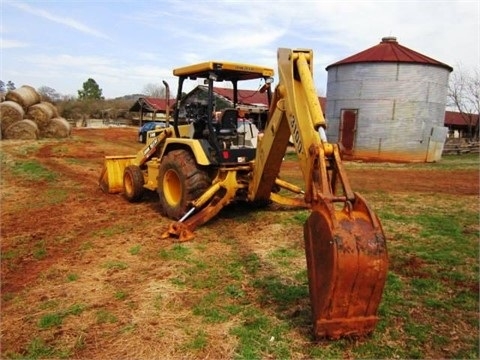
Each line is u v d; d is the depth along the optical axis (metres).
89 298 4.33
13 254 5.66
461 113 36.00
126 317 3.92
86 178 11.66
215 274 4.84
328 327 3.26
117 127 41.88
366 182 11.73
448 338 3.52
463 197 9.33
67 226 6.95
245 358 3.29
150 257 5.43
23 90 22.78
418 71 17.69
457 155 22.25
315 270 3.34
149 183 8.24
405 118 17.92
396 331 3.61
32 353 3.42
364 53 18.98
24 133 21.19
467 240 5.96
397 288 4.43
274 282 4.57
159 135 8.10
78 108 54.69
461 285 4.52
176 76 7.30
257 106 7.59
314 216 3.40
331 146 3.62
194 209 6.50
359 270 3.09
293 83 4.20
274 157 5.89
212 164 6.52
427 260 5.20
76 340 3.58
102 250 5.74
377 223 3.22
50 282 4.75
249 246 5.77
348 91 18.72
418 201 8.81
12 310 4.15
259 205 7.69
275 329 3.65
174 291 4.43
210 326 3.74
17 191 9.81
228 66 6.50
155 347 3.46
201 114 7.14
